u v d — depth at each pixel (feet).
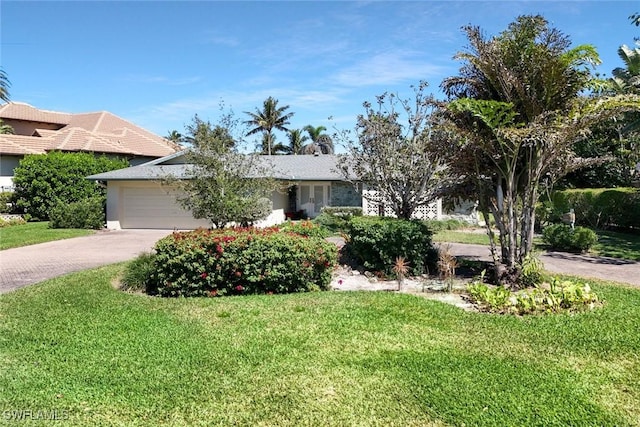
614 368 15.43
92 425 12.01
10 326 20.18
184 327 19.99
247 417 12.39
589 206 67.77
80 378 14.73
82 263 39.55
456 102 26.11
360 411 12.66
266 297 25.54
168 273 26.71
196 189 43.47
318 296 25.52
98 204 71.00
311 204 77.87
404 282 30.07
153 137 122.42
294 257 27.02
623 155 76.89
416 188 39.60
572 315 21.49
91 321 20.92
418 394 13.53
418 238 31.22
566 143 26.43
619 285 28.63
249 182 44.14
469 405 12.89
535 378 14.57
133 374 15.01
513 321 20.59
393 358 16.22
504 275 28.30
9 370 15.38
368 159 41.29
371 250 31.99
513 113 25.91
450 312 21.94
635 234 59.88
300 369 15.34
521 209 30.45
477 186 31.24
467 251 44.55
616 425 11.92
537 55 27.12
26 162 79.25
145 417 12.42
